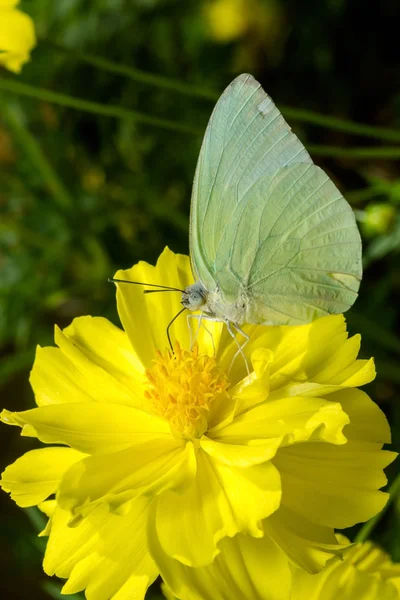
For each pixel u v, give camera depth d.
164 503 0.35
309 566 0.34
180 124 0.42
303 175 0.36
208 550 0.34
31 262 0.48
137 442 0.36
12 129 0.47
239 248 0.36
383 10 0.49
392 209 0.42
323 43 0.50
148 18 0.48
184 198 0.49
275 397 0.36
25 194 0.48
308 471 0.35
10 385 0.55
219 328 0.37
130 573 0.35
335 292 0.36
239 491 0.34
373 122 0.51
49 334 0.49
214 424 0.36
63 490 0.34
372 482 0.35
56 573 0.35
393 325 0.46
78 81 0.47
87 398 0.37
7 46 0.41
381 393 0.45
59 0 0.47
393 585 0.36
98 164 0.49
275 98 0.51
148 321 0.37
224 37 0.50
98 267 0.48
